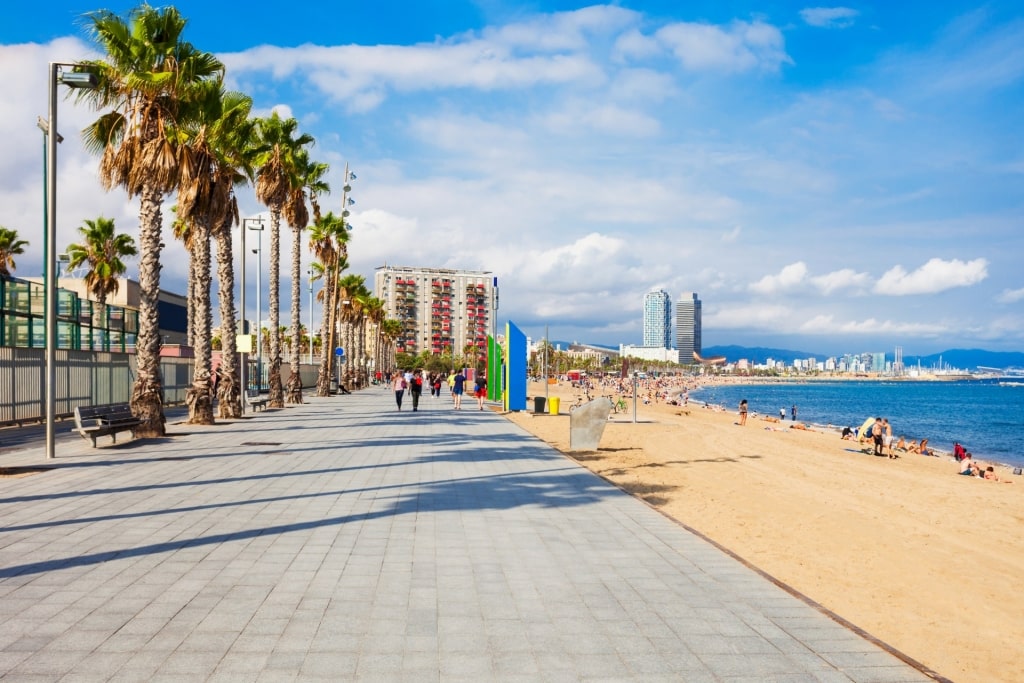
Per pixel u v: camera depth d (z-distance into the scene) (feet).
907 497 53.78
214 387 128.67
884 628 23.91
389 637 16.75
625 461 66.33
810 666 15.53
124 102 60.44
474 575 22.40
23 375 74.33
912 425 209.77
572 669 15.07
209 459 50.34
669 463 66.85
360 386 236.22
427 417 99.40
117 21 57.88
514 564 23.88
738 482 56.80
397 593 20.31
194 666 14.76
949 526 43.11
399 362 575.38
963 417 252.42
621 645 16.60
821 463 76.07
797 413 270.05
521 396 127.13
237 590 20.33
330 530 28.60
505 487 40.52
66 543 25.71
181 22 60.59
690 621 18.44
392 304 636.89
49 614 17.97
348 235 169.07
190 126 67.92
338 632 17.02
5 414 71.41
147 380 64.59
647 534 29.01
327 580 21.50
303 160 120.16
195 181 65.46
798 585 28.48
